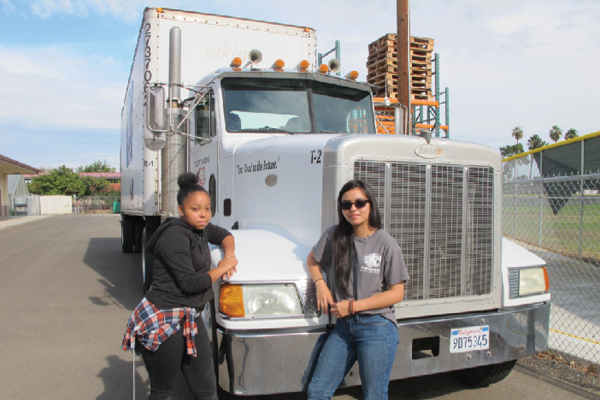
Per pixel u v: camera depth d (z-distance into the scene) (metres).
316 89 4.89
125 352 4.68
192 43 6.15
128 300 6.83
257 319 2.66
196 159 5.25
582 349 4.43
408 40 7.79
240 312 2.65
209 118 4.83
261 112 4.62
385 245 2.58
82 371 4.20
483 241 3.19
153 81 6.08
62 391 3.79
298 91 4.82
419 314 2.96
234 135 4.48
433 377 4.09
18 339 5.05
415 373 2.90
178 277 2.42
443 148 3.05
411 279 2.95
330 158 2.91
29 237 17.53
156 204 6.17
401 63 7.81
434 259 3.02
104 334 5.24
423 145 2.99
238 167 4.15
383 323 2.55
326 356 2.60
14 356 4.55
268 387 2.64
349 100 5.07
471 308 3.13
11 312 6.16
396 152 2.93
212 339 2.88
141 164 6.85
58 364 4.36
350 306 2.51
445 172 3.06
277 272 2.77
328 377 2.58
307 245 3.12
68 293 7.29
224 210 4.44
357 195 2.55
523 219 12.23
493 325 3.13
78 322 5.71
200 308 2.57
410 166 2.96
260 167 3.76
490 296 3.20
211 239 2.84
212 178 4.75
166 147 5.34
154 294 2.48
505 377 3.79
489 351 3.12
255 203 3.82
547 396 3.68
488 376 3.72
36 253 12.36
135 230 11.45
